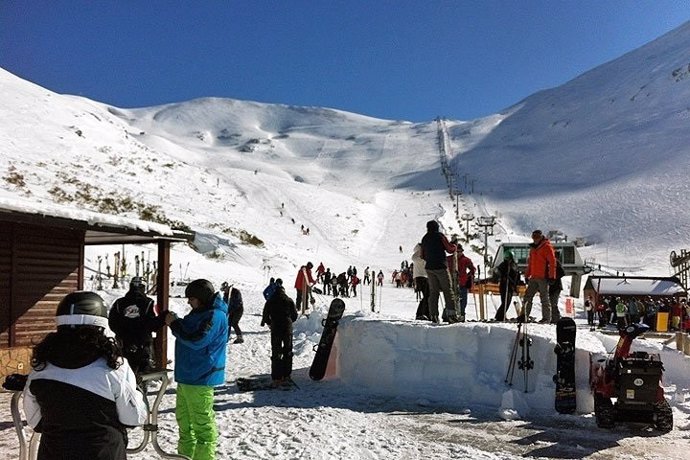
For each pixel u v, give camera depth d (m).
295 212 72.81
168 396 8.31
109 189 55.81
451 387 8.53
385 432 6.76
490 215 94.25
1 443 5.96
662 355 9.57
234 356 12.32
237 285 33.72
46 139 64.69
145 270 30.78
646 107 156.38
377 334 9.12
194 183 71.38
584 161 126.00
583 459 5.94
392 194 110.94
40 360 2.72
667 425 6.84
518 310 10.46
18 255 8.63
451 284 9.66
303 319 15.57
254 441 6.22
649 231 77.94
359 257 61.62
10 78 79.94
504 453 6.08
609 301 24.05
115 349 2.81
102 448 2.68
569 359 7.84
